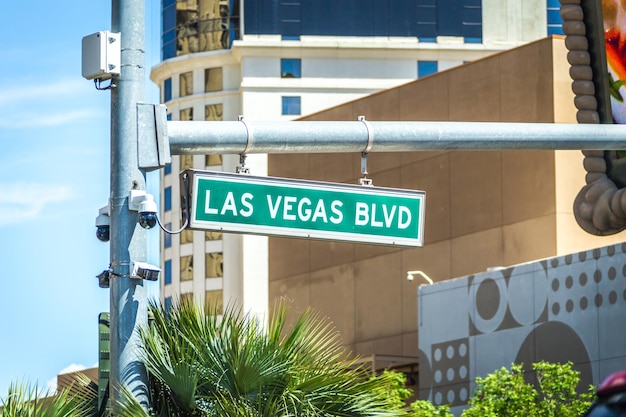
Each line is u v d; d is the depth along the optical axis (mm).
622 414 10234
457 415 73000
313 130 17828
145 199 17234
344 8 151375
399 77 150250
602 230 54312
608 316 64375
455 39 152000
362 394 22797
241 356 21922
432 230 92438
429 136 18406
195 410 21578
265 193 17922
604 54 51125
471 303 73000
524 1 153750
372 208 18484
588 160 54125
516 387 57125
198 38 159125
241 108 150125
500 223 87500
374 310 95875
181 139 17391
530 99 87000
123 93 17516
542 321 68250
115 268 17438
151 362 21047
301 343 22891
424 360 75875
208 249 158750
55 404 21125
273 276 105062
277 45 149750
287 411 21906
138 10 17703
